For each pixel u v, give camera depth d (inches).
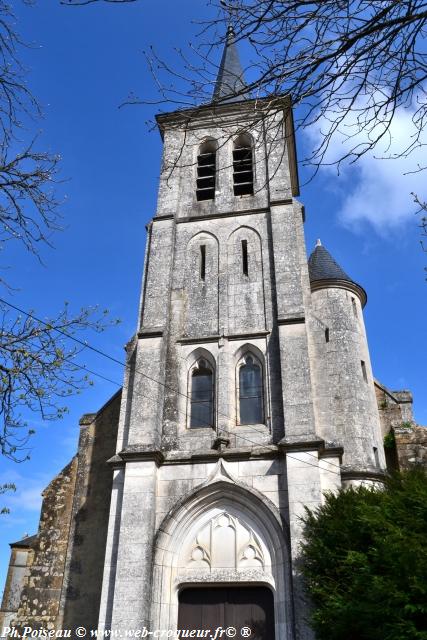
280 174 817.5
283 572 546.6
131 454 612.1
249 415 657.0
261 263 751.1
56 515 728.3
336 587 445.1
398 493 443.8
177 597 566.3
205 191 863.1
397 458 794.8
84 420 782.5
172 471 616.1
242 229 787.4
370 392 827.4
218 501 600.1
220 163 866.8
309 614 495.8
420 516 409.7
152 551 570.3
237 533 584.1
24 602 670.5
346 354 831.7
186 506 593.9
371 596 377.4
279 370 662.5
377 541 408.2
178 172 865.5
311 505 553.0
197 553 581.3
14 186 366.6
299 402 619.2
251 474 597.6
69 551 684.1
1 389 380.2
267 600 559.8
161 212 818.8
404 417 918.4
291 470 577.3
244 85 262.5
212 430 645.9
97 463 745.6
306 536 512.1
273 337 686.5
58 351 397.4
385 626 365.4
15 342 389.4
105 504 711.7
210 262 768.9
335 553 465.7
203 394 682.2
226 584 563.2
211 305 732.0
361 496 490.6
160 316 717.3
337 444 597.9
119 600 539.2
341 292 893.2
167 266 761.0
